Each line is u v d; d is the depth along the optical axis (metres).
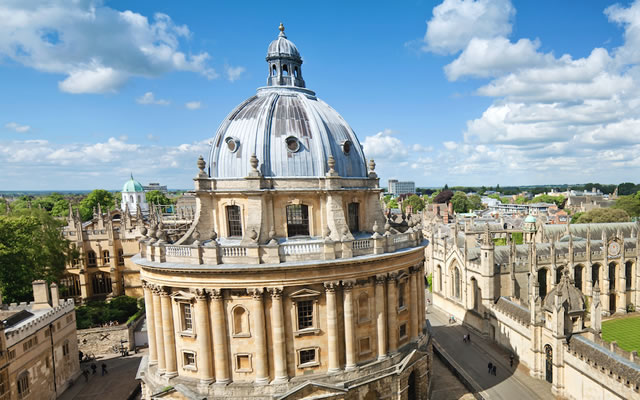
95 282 108.00
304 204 47.47
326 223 47.78
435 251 99.69
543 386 58.66
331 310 44.12
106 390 63.22
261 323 42.38
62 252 98.00
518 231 119.25
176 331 45.50
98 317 84.31
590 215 164.38
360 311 46.94
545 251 91.19
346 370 45.03
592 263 91.50
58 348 62.53
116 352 77.81
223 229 49.19
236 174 48.50
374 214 53.47
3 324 50.00
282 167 47.50
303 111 51.12
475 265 80.88
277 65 56.94
